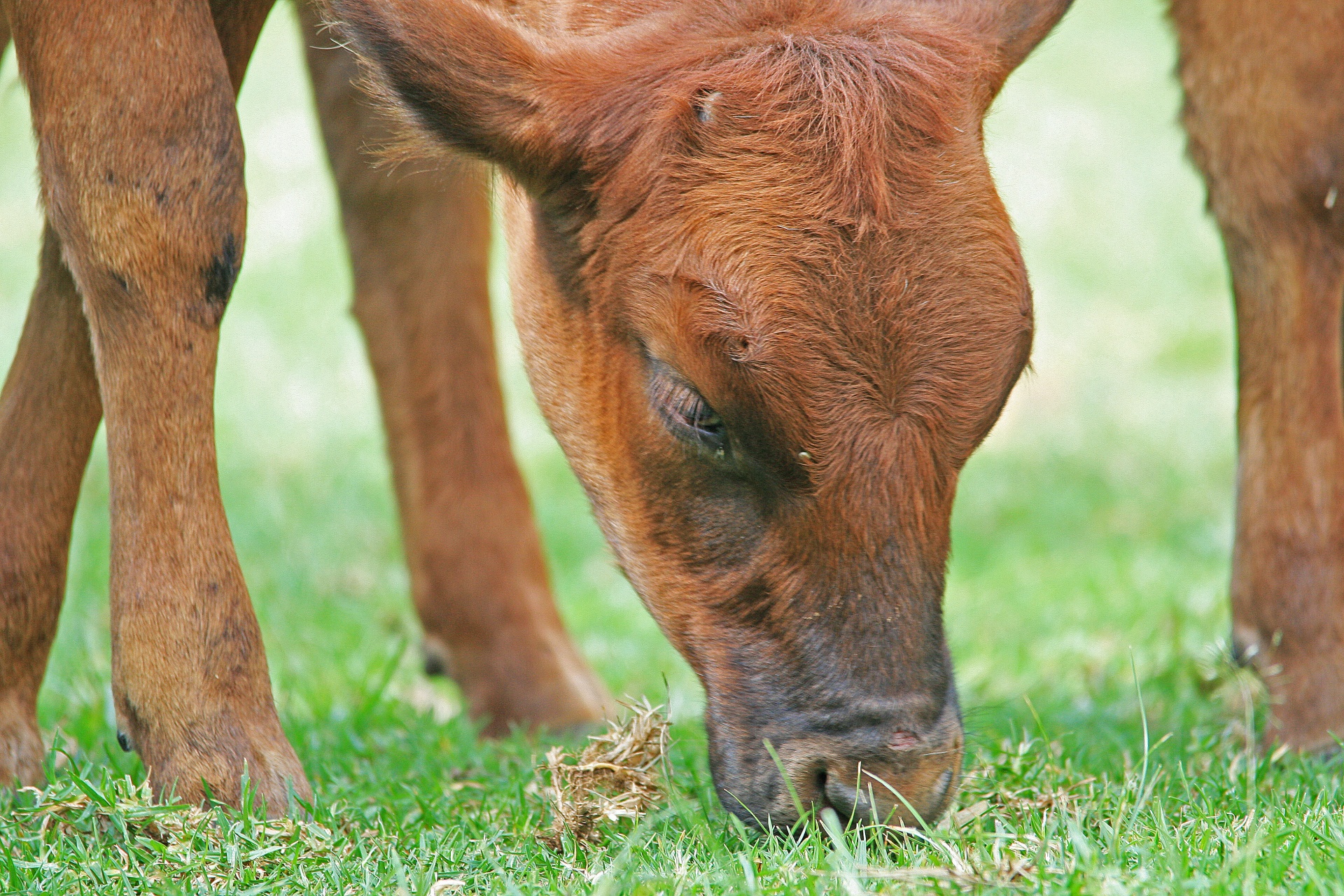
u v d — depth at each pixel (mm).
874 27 6754
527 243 7441
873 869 5621
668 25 6859
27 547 7312
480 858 6270
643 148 6500
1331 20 8086
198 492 6855
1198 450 19109
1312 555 8336
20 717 7320
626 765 6852
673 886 5688
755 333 6121
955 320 6180
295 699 10695
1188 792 6766
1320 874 5480
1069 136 33344
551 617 10562
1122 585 13297
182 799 6695
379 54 6539
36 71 6789
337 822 6727
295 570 14344
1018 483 18266
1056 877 5562
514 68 6625
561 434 7426
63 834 6496
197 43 6805
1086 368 23125
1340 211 8344
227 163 6895
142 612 6785
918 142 6332
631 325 6676
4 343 21734
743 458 6414
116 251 6773
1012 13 7238
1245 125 8383
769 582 6469
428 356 10219
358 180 10016
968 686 10758
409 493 10398
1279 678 8367
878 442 6125
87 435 7500
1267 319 8547
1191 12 8500
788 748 6297
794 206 6199
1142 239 28594
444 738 9117
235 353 22875
